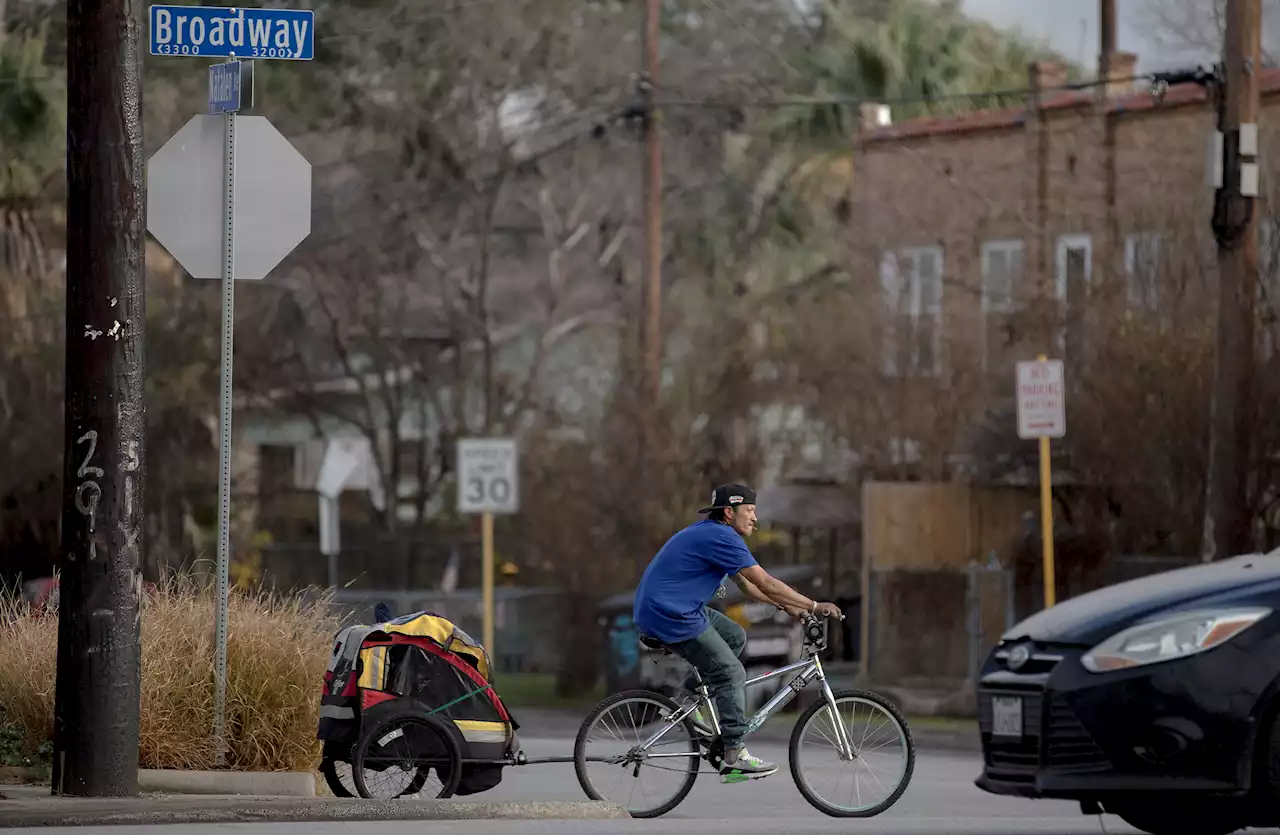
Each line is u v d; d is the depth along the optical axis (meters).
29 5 93.06
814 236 108.00
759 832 28.14
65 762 29.88
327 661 34.19
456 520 111.81
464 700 31.39
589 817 30.81
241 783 32.22
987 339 76.88
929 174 91.94
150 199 33.47
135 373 30.16
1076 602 29.66
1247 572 28.58
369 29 102.38
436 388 110.12
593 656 74.06
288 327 105.06
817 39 113.44
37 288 95.50
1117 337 68.00
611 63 106.75
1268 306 63.44
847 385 79.44
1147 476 65.75
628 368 80.56
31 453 94.19
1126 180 85.38
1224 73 58.59
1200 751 26.73
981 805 38.97
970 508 69.44
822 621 32.31
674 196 108.88
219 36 33.31
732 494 32.16
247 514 108.44
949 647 65.38
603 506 75.81
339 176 104.62
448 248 109.38
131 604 30.09
